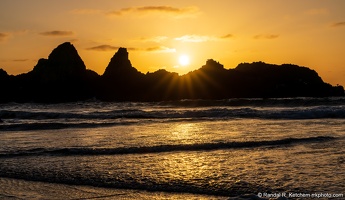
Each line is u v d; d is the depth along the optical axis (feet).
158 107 175.22
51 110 169.48
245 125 76.48
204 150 46.42
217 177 32.94
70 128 79.71
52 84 294.25
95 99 272.72
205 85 259.80
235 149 46.42
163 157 42.60
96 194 29.48
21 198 28.96
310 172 33.81
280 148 46.16
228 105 167.84
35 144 55.93
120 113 126.00
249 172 34.42
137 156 43.62
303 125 73.97
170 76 276.82
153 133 65.36
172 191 29.53
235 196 27.55
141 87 274.98
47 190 30.91
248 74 268.21
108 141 56.49
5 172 37.35
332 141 50.24
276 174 33.42
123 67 296.92
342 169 34.50
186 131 67.31
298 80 254.06
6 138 64.44
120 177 34.06
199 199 27.45
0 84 293.02
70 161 41.68
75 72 305.32
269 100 157.17
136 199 27.96
